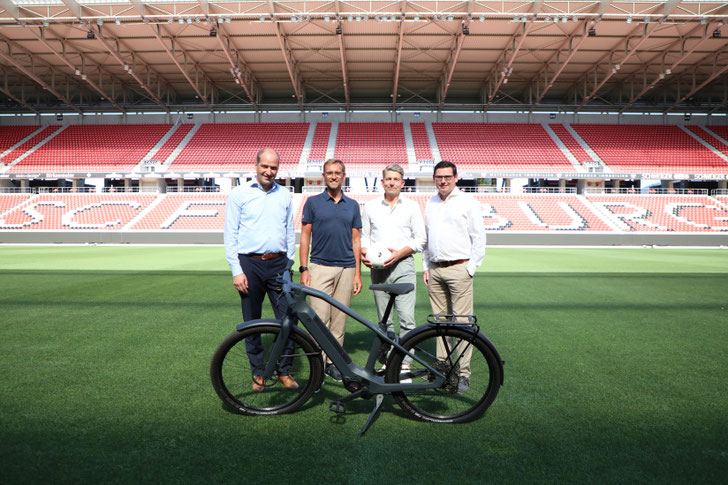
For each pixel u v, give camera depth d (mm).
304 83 27641
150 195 25812
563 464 2121
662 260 13516
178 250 17172
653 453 2225
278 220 3154
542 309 5973
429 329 2613
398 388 2566
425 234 3350
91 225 23219
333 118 31047
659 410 2748
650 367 3580
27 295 6738
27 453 2184
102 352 3900
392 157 27688
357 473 2035
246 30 20656
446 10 18375
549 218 24156
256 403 2838
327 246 3297
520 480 1983
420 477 2004
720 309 5961
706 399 2922
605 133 29703
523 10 18359
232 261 3092
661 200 25531
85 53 23141
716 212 24312
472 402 2779
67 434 2387
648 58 23641
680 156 27578
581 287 7891
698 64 24297
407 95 29750
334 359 2576
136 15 18000
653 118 30797
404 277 3318
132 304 6090
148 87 25406
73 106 28172
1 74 25750
